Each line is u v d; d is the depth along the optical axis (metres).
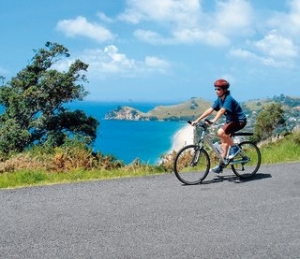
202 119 8.85
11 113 35.69
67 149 12.39
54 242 5.46
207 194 7.84
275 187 8.40
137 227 6.03
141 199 7.47
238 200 7.44
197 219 6.39
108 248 5.28
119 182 8.80
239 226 6.12
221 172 9.02
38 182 9.02
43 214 6.61
